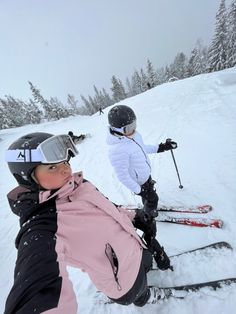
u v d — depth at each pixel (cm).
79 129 1584
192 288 217
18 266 93
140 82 4919
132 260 150
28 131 2555
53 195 112
